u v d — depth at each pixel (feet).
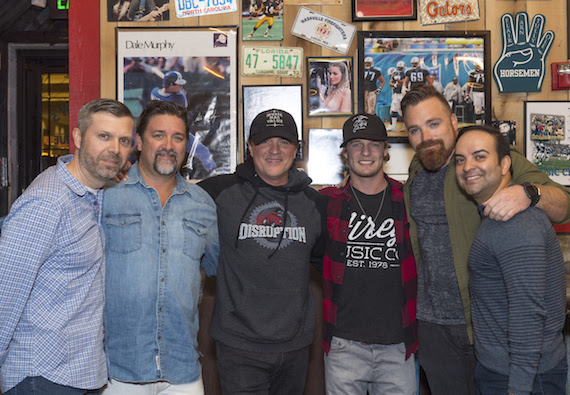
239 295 5.91
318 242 6.67
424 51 8.80
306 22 8.78
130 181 5.60
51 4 11.48
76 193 4.77
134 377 5.31
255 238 6.07
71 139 8.79
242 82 8.80
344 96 8.78
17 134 12.06
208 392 8.50
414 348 6.37
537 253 4.58
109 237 5.38
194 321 5.78
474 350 5.98
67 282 4.69
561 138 8.88
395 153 8.78
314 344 8.53
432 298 6.20
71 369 4.69
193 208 5.83
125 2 8.78
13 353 4.57
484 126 5.15
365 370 6.36
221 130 8.77
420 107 6.14
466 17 8.82
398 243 6.42
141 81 8.75
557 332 4.92
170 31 8.75
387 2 8.77
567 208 5.10
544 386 4.78
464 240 6.01
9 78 11.92
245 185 6.48
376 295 6.30
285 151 6.24
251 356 5.80
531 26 8.85
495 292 4.99
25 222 4.44
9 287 4.37
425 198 6.39
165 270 5.44
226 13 8.79
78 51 8.81
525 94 8.90
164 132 5.56
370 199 6.57
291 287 5.97
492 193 5.10
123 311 5.29
